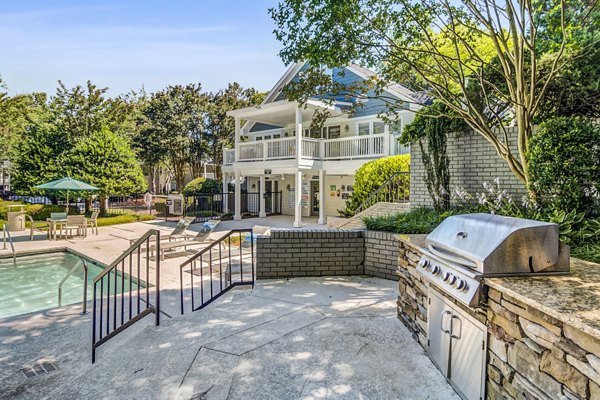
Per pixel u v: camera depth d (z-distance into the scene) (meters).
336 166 14.05
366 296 4.82
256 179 20.64
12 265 8.56
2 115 19.70
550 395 1.73
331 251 5.95
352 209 11.77
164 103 24.89
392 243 5.65
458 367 2.56
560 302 1.75
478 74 6.13
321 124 13.91
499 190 6.20
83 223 11.43
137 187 17.55
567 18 5.60
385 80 7.07
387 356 3.12
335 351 3.23
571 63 5.94
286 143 14.05
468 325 2.44
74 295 6.25
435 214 6.88
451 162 7.50
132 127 25.17
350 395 2.58
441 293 2.83
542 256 2.28
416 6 5.75
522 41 5.16
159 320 4.01
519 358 1.95
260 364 3.03
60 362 3.38
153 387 2.75
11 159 19.88
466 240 2.56
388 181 9.82
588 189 4.72
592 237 4.38
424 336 3.20
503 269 2.23
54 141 19.03
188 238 10.14
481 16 5.29
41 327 4.23
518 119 5.65
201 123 25.45
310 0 5.49
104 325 4.26
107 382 2.85
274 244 5.84
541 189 5.05
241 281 5.37
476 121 6.04
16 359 3.44
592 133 4.78
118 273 7.10
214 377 2.86
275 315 4.13
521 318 1.93
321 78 7.21
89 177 15.88
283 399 2.55
